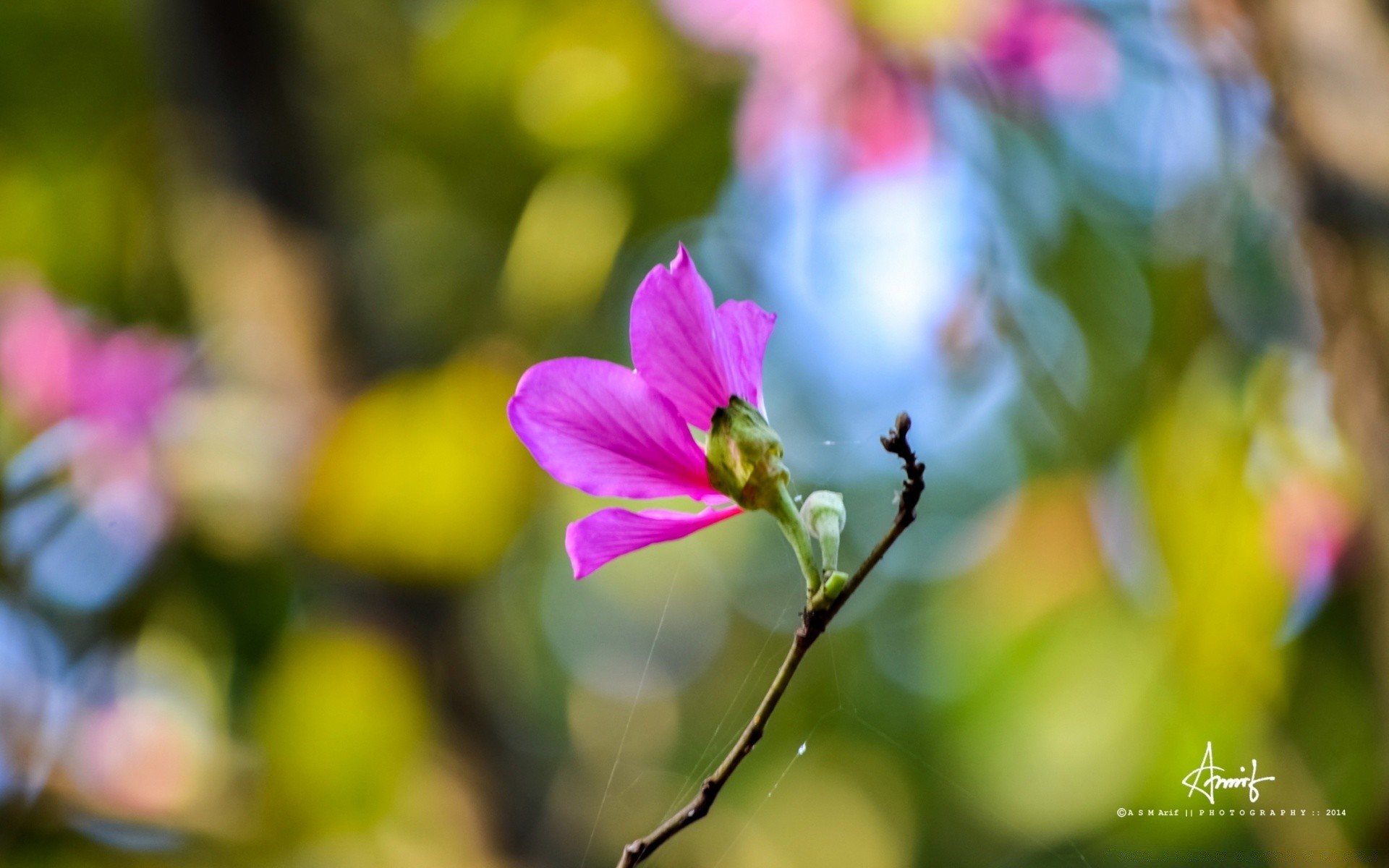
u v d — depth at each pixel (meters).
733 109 1.06
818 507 0.65
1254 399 0.86
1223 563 0.87
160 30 1.04
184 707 1.14
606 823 1.15
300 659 0.94
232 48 1.01
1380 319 0.74
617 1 1.03
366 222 1.16
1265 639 0.88
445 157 1.16
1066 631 1.06
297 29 1.11
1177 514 0.89
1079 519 1.05
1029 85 1.02
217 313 1.12
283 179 1.02
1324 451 0.84
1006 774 1.09
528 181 1.13
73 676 1.12
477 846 0.98
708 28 1.03
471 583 0.94
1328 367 0.75
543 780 1.04
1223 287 0.90
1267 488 0.86
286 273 1.01
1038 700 1.07
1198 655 0.89
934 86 1.03
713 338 0.65
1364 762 0.91
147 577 1.13
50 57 1.18
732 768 0.63
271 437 1.04
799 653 0.64
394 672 0.93
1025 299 1.04
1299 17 0.75
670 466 0.65
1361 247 0.74
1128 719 1.02
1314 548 0.86
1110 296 1.04
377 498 0.88
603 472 0.65
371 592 0.94
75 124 1.21
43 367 1.13
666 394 0.65
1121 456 1.01
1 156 1.21
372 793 0.94
